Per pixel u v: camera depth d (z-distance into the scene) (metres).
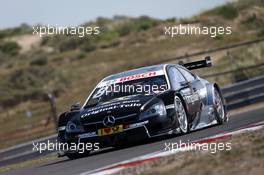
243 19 121.06
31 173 32.62
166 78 39.38
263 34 110.19
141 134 36.25
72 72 128.25
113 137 36.34
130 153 33.16
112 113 36.38
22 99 117.69
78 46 153.00
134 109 36.38
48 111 96.62
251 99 69.50
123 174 25.11
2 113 111.62
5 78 129.88
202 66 46.53
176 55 111.25
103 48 142.25
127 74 40.69
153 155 29.80
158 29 135.62
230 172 22.25
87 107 38.56
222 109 46.09
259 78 69.88
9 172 36.97
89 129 36.69
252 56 96.38
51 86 121.88
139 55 124.00
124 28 153.62
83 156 37.97
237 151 26.11
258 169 22.12
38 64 146.75
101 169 27.95
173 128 37.12
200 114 41.88
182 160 26.12
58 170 31.42
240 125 40.16
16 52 169.88
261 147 26.08
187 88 40.56
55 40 160.38
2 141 86.62
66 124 37.38
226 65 94.19
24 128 90.94
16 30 187.25
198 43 111.12
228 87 69.00
